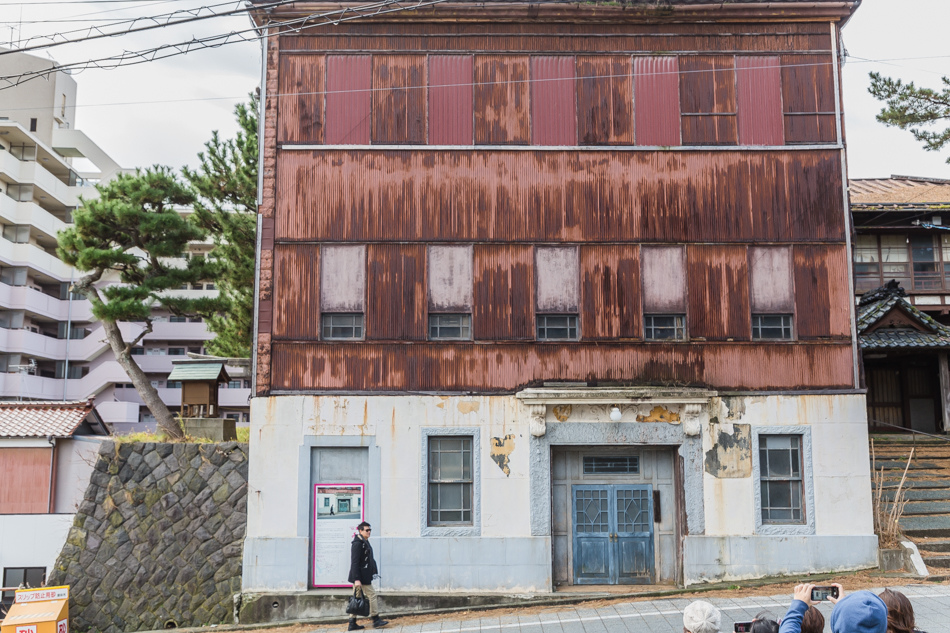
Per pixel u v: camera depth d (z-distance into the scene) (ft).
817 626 16.05
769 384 46.78
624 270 47.80
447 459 46.47
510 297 47.47
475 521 45.21
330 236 47.80
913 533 46.96
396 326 47.16
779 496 46.03
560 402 45.29
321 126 48.67
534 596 44.39
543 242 47.91
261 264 47.55
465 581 44.68
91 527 47.70
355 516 45.73
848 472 45.78
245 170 60.08
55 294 127.75
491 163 48.47
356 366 46.78
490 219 48.06
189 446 48.73
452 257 47.85
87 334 127.65
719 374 46.83
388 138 48.60
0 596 52.16
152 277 55.93
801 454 46.37
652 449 47.14
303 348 46.91
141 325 130.31
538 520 45.21
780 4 48.44
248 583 44.83
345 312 47.32
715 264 47.91
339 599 44.32
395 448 46.01
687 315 47.34
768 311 47.60
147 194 54.70
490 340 47.09
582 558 46.26
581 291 47.57
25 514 53.72
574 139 48.75
